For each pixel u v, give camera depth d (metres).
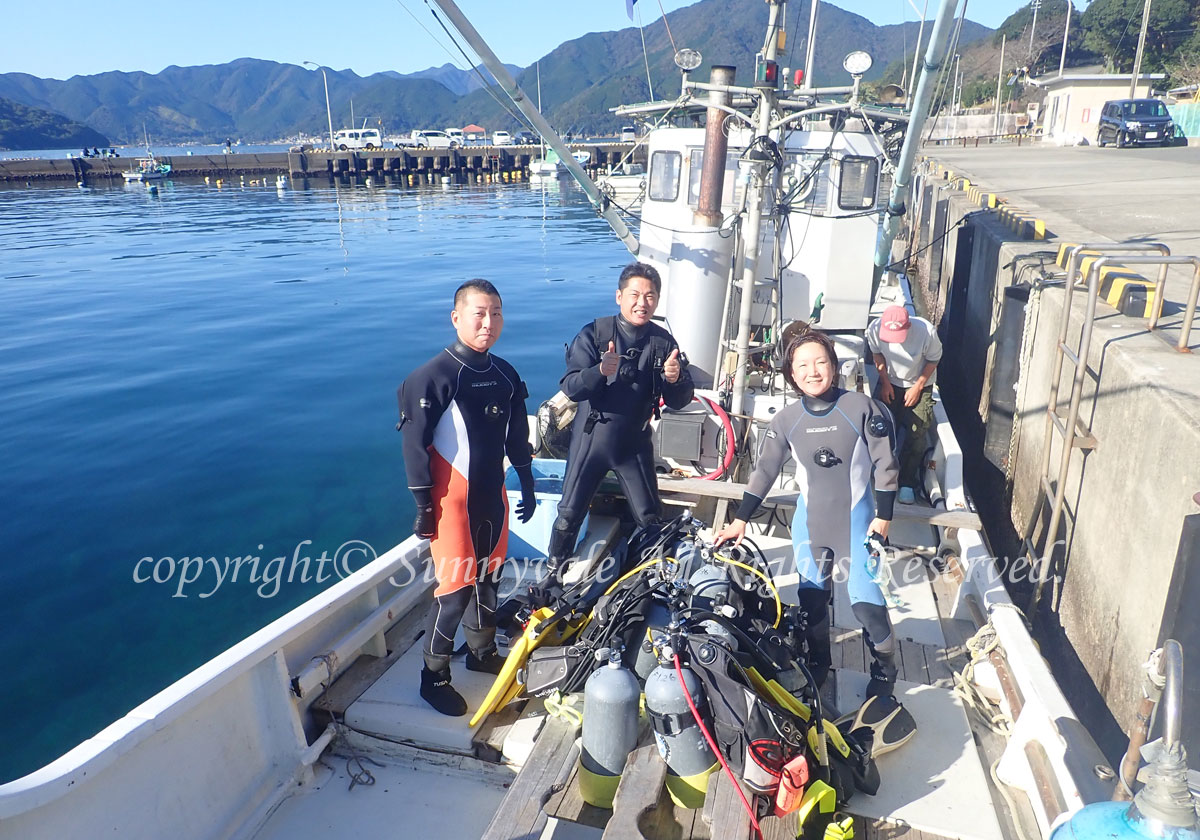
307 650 3.65
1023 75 63.78
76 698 5.58
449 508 3.30
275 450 9.60
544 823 2.81
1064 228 10.47
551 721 3.23
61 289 20.48
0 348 14.49
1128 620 4.10
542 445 6.02
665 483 5.05
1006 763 3.23
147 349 14.28
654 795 2.64
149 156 72.12
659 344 4.02
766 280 6.81
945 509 4.91
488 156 72.81
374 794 3.32
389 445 9.73
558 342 14.38
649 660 3.09
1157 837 1.82
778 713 2.69
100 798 2.60
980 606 4.26
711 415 5.29
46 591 6.81
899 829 2.93
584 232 31.33
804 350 3.23
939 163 24.12
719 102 5.50
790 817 2.79
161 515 8.06
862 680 3.81
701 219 5.73
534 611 3.68
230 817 3.10
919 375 5.45
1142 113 29.73
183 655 6.00
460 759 3.41
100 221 38.56
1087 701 4.59
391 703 3.58
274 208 44.59
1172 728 1.89
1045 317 6.32
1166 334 5.08
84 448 9.73
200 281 21.39
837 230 7.04
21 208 46.59
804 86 7.67
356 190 58.53
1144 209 12.34
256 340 14.84
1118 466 4.45
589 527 5.09
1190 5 49.22
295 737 3.36
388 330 15.44
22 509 8.23
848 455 3.29
